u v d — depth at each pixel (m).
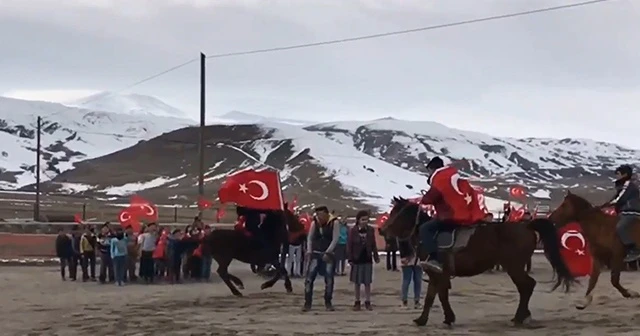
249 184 23.33
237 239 23.17
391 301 21.17
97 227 37.94
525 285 15.36
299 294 23.62
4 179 175.50
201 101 41.81
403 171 174.38
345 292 24.36
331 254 18.75
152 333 15.26
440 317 17.31
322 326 15.78
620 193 17.50
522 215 34.94
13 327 16.55
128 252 29.55
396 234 16.23
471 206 15.27
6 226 51.69
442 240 15.20
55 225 52.81
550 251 15.34
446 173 15.19
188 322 16.77
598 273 17.89
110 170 179.00
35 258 42.69
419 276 19.39
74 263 30.81
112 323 16.92
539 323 15.55
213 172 170.25
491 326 15.43
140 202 36.03
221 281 29.75
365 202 130.12
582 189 164.12
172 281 29.36
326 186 145.38
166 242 29.39
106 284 28.70
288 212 25.62
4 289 26.62
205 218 74.06
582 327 14.91
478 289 25.50
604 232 17.58
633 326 14.90
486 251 15.14
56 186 161.38
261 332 14.98
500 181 169.00
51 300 22.52
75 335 15.33
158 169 178.50
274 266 23.70
